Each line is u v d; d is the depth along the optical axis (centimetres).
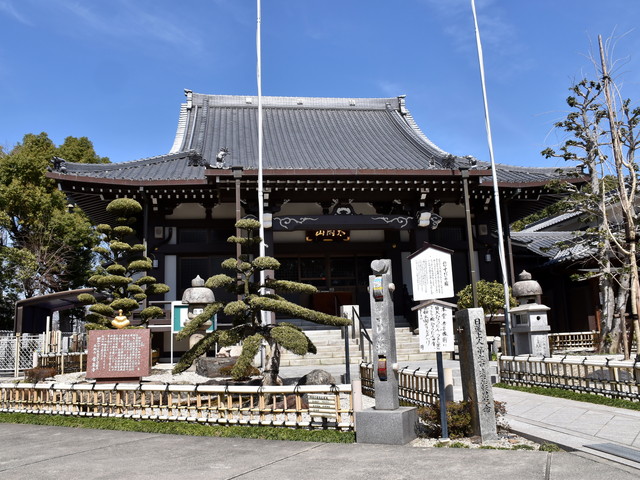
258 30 1812
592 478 494
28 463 635
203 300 1519
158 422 857
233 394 855
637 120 1249
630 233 1209
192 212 2184
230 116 2953
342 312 1847
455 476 523
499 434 725
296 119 2973
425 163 2281
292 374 1394
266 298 986
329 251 2295
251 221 1049
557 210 2062
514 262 2520
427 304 722
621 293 1716
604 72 1245
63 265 3197
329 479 530
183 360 950
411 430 720
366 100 3183
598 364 966
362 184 1930
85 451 696
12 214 3028
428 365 1570
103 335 1112
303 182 1889
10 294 2762
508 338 1527
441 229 2306
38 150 3497
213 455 655
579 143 1673
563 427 732
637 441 638
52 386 973
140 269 1416
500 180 2070
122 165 2080
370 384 1097
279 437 748
